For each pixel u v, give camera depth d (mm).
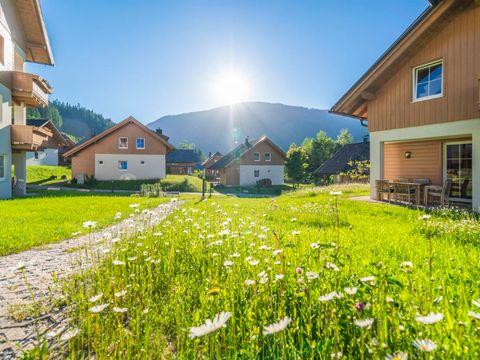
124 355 1711
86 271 3367
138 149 34406
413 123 10516
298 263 2771
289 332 1732
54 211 9383
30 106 17391
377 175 11648
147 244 3930
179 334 1835
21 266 2246
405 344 1445
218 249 3410
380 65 10914
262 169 44219
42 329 2289
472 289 2367
